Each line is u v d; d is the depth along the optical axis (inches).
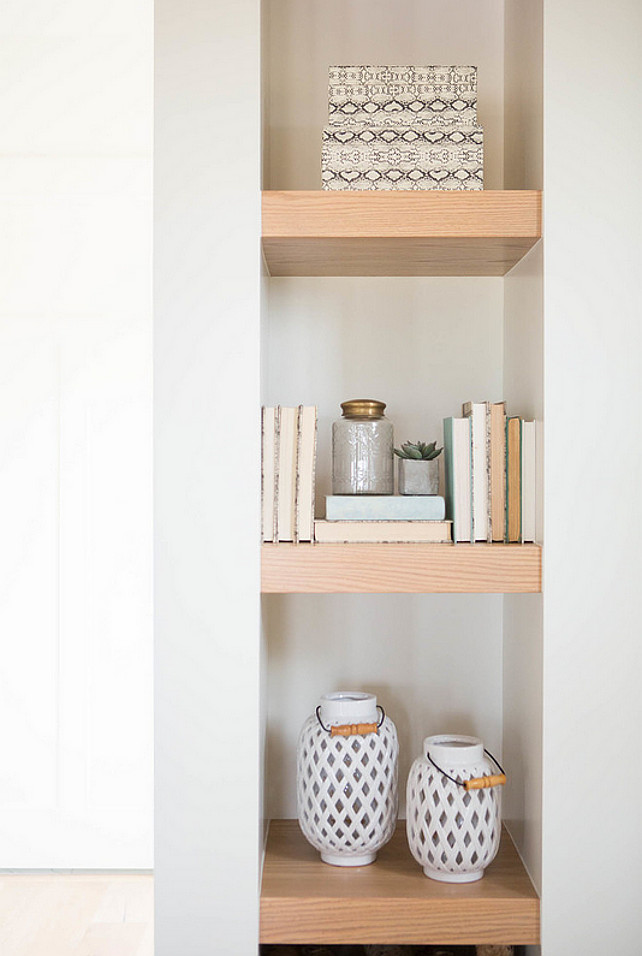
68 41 119.7
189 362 67.2
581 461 67.4
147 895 113.8
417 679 82.4
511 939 67.5
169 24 66.9
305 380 82.2
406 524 70.1
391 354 82.4
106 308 120.6
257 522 67.2
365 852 72.3
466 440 70.5
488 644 82.3
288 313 82.2
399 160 70.1
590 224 67.2
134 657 120.8
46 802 121.5
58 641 120.8
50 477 121.0
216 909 67.2
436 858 69.1
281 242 69.2
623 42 67.1
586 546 67.3
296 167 81.9
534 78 70.5
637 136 67.2
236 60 67.0
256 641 67.3
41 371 120.8
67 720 121.1
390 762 72.6
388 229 67.9
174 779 67.4
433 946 76.6
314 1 81.9
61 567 120.7
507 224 67.8
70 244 120.3
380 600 82.3
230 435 67.2
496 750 82.4
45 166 120.0
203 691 67.4
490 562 67.9
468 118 70.4
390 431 74.2
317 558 67.7
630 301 67.3
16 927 104.8
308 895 67.6
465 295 82.4
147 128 120.0
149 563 120.6
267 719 80.9
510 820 79.4
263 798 74.9
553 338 67.3
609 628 67.4
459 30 82.2
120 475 120.6
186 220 67.1
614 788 67.4
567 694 67.4
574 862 67.3
